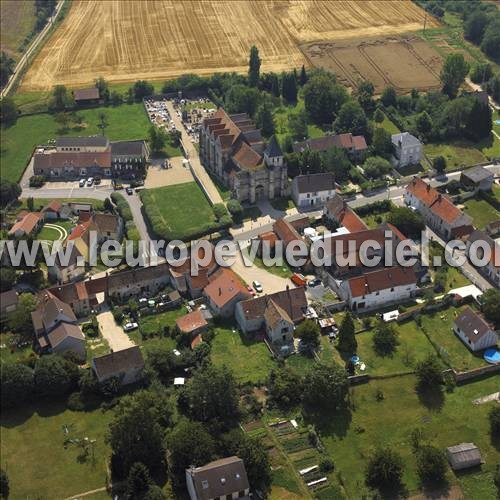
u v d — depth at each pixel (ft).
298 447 582.76
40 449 588.91
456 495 538.88
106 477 562.25
